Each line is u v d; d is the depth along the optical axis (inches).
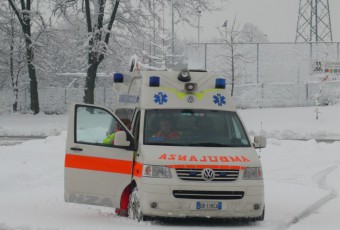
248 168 394.9
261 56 2102.6
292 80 2084.2
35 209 472.7
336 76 2025.1
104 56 1803.6
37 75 2094.0
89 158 419.5
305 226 399.2
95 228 368.8
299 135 1453.0
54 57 2000.5
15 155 823.7
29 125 1663.4
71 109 422.3
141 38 1823.3
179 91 443.2
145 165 393.4
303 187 610.2
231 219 423.5
